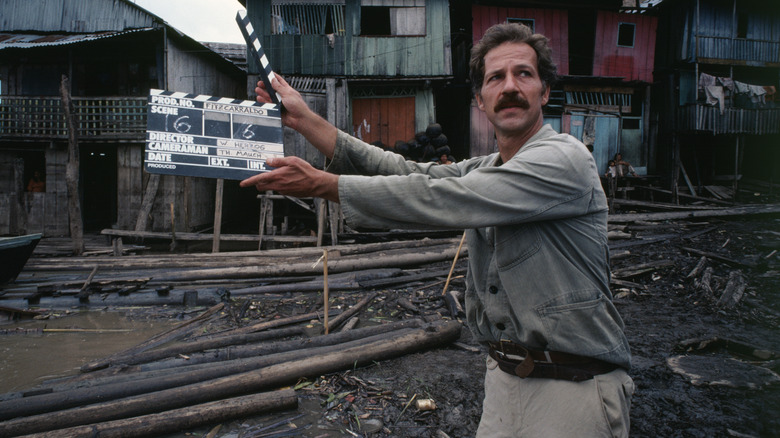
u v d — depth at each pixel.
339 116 13.19
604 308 1.26
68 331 5.11
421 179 1.14
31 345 4.70
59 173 13.09
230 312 5.52
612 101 17.14
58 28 13.63
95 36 12.05
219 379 3.39
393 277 7.10
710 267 7.16
